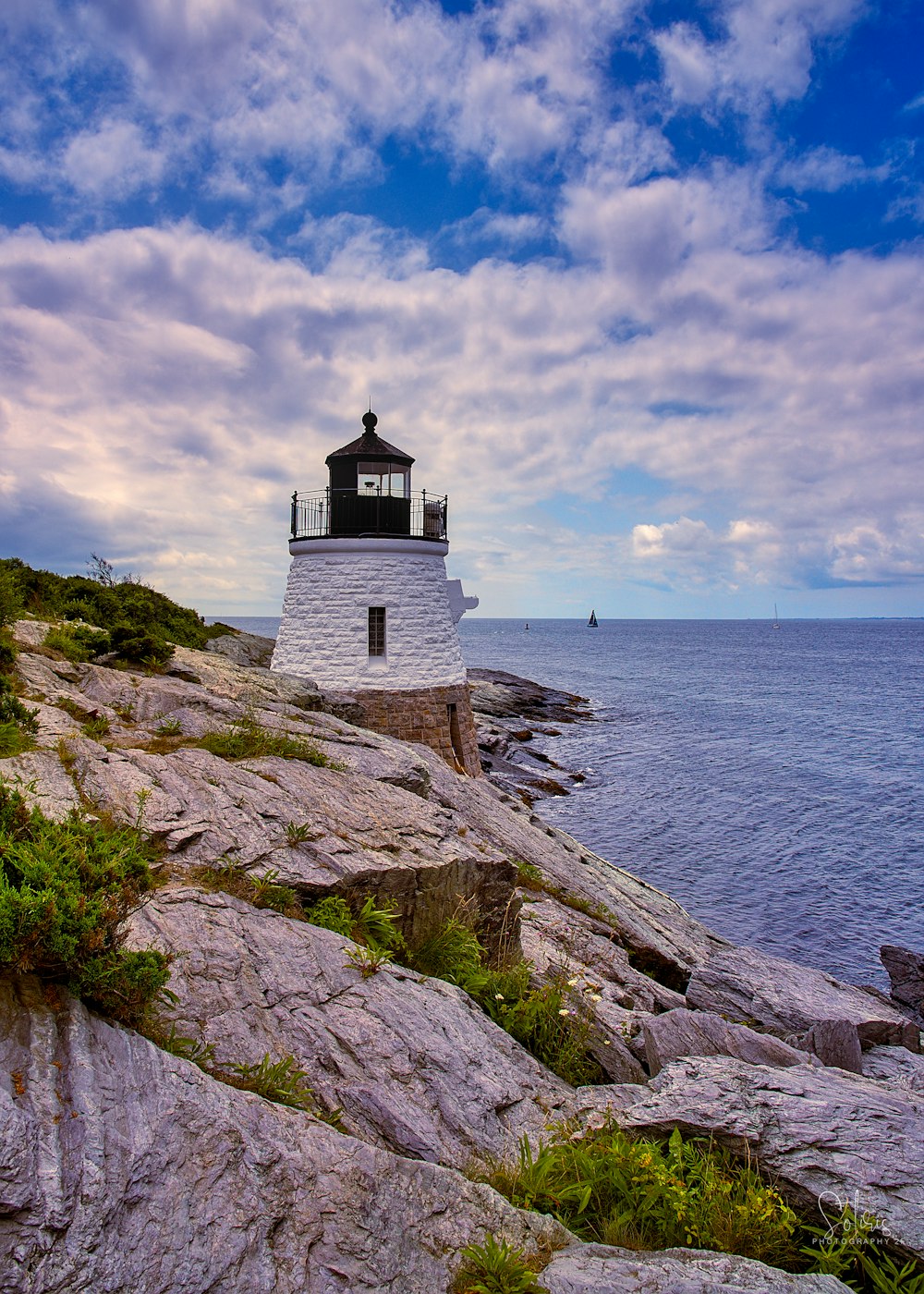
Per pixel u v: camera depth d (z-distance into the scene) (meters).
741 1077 9.70
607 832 44.81
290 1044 7.68
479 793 22.92
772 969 17.61
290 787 12.85
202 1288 4.78
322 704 22.12
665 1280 5.94
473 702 82.81
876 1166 7.96
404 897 11.49
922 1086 12.75
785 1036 14.31
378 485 30.83
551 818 46.84
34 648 16.92
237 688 19.39
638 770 60.91
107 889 6.65
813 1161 8.03
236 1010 7.73
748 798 53.22
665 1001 15.42
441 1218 6.01
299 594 30.58
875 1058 14.60
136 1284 4.61
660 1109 8.79
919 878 39.19
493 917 13.26
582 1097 9.49
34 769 10.62
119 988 6.23
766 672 160.12
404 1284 5.41
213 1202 5.19
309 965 8.87
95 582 28.80
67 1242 4.51
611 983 14.75
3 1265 4.25
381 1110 7.38
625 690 120.00
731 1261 6.45
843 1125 8.56
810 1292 6.18
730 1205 7.41
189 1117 5.57
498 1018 11.04
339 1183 5.79
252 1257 5.07
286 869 10.56
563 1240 6.47
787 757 67.50
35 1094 5.02
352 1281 5.25
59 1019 5.74
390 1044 8.26
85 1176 4.76
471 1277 5.65
